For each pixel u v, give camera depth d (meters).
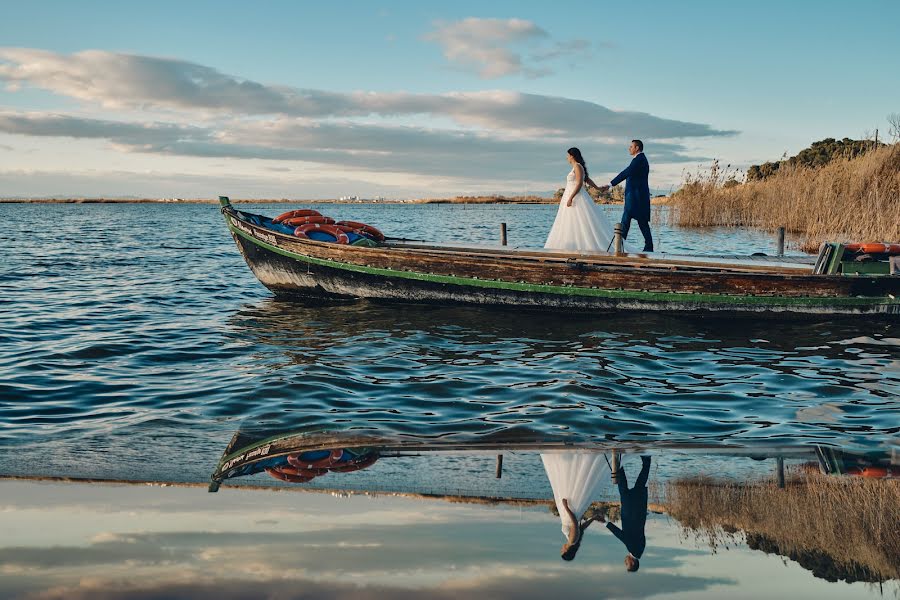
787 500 3.59
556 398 5.89
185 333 9.13
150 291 13.41
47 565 2.78
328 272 11.52
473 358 7.60
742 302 9.89
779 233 12.23
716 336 8.87
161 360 7.56
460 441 4.75
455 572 2.71
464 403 5.79
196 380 6.64
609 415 5.39
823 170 23.27
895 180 19.69
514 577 2.67
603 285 10.23
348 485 3.85
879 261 9.91
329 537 3.08
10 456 4.45
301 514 3.40
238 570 2.72
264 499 3.64
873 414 5.43
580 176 11.74
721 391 6.16
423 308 11.05
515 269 10.49
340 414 5.48
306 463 4.27
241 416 5.46
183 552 2.90
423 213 87.19
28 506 3.52
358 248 11.20
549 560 2.84
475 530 3.19
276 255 11.84
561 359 7.52
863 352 7.89
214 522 3.28
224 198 12.45
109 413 5.58
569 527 3.22
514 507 3.51
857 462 4.27
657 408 5.61
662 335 8.95
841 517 3.38
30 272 16.81
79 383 6.54
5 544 3.00
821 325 9.61
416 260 10.91
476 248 12.08
